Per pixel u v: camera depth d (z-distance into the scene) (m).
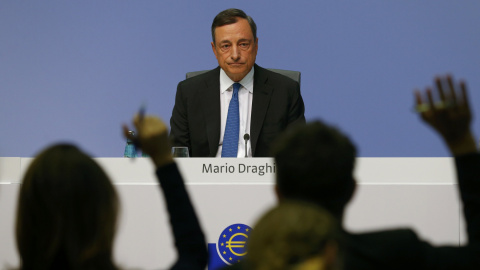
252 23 9.45
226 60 9.27
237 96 9.24
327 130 3.07
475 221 3.12
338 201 3.03
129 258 6.73
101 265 2.55
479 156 3.07
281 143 3.10
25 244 2.56
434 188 6.62
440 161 6.66
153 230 6.73
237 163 6.77
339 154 2.99
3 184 6.88
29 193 2.53
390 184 6.66
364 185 6.68
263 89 9.42
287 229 1.88
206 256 3.21
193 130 9.35
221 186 6.74
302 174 2.96
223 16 9.36
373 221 6.66
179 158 6.82
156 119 3.13
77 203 2.52
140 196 6.78
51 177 2.51
